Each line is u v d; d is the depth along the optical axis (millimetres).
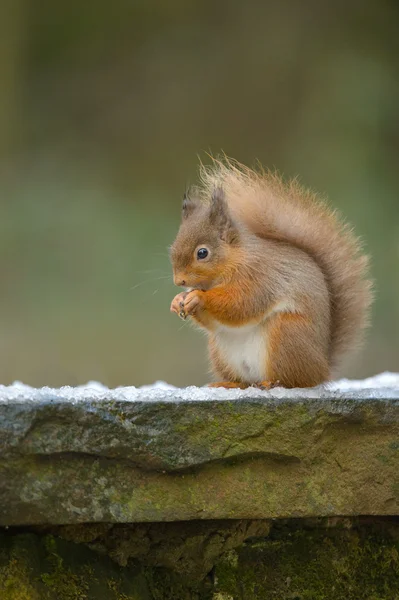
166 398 6520
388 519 6613
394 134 14094
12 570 6492
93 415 6492
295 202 6770
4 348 10438
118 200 14055
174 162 14953
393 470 6547
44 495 6496
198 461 6512
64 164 14539
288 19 15242
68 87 15156
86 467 6500
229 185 6777
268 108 15062
